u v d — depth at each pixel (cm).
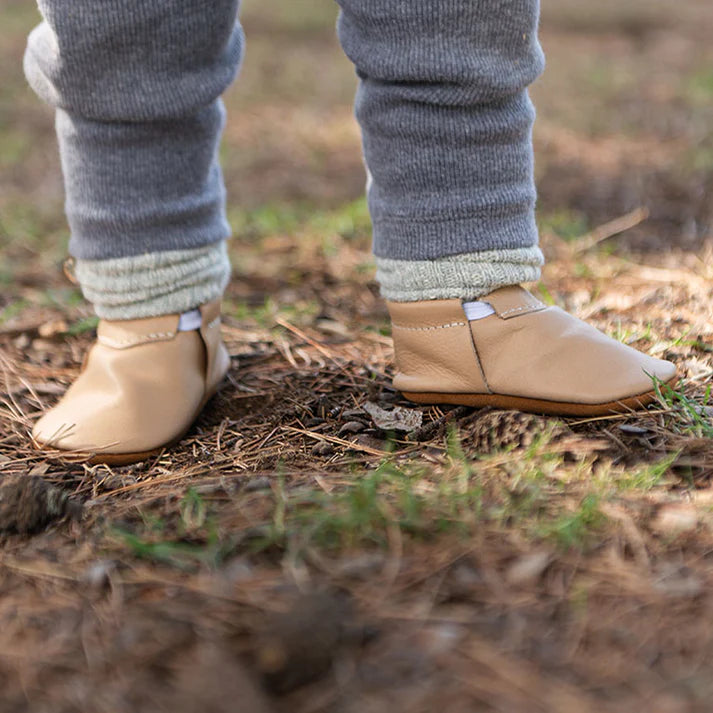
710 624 112
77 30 149
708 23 866
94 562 129
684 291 244
